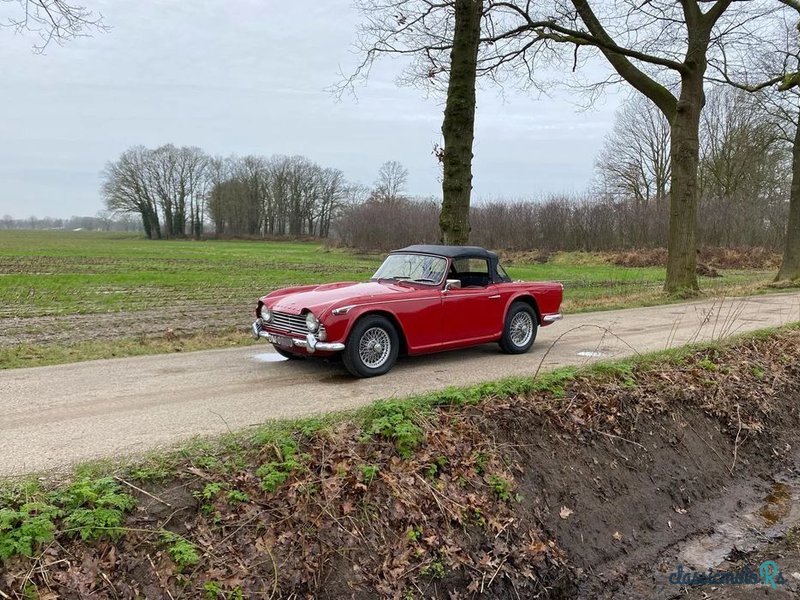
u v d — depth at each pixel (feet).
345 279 81.56
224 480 12.71
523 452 17.01
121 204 318.86
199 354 27.32
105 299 55.88
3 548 10.05
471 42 34.83
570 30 47.39
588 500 16.90
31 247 172.45
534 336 28.76
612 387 20.74
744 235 124.26
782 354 28.07
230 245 234.99
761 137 84.43
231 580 11.19
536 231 140.15
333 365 24.90
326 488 13.24
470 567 13.71
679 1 51.88
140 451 14.12
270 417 17.26
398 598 12.44
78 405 18.56
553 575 14.65
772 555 16.38
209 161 334.03
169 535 11.25
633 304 47.83
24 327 38.34
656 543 16.79
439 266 25.35
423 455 15.19
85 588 10.19
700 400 22.40
